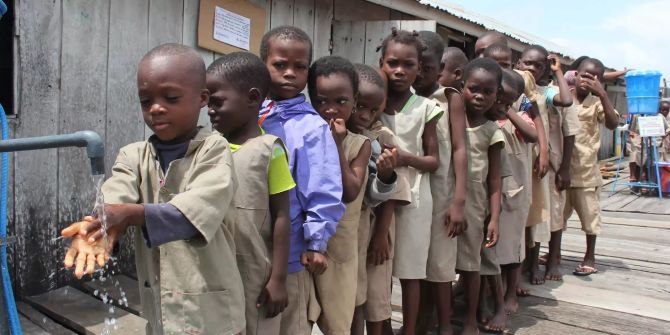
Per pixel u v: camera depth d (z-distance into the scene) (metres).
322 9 5.11
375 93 2.32
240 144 1.80
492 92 2.86
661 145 9.91
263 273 1.73
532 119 3.73
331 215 1.91
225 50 4.21
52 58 3.26
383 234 2.44
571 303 3.56
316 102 2.17
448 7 6.98
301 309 1.99
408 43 2.54
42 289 3.33
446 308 2.81
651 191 9.23
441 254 2.75
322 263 1.90
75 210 3.46
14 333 1.75
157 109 1.37
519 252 3.29
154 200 1.46
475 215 2.88
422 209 2.61
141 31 3.69
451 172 2.78
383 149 2.29
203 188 1.36
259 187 1.71
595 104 4.48
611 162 13.63
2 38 3.39
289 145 1.96
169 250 1.44
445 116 2.73
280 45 2.02
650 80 8.84
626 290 3.88
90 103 3.46
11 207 3.16
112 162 3.60
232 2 4.21
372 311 2.48
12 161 3.15
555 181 4.14
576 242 5.54
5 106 3.46
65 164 3.39
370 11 5.70
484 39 4.10
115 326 2.88
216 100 1.77
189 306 1.43
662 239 5.71
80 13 3.36
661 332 3.09
